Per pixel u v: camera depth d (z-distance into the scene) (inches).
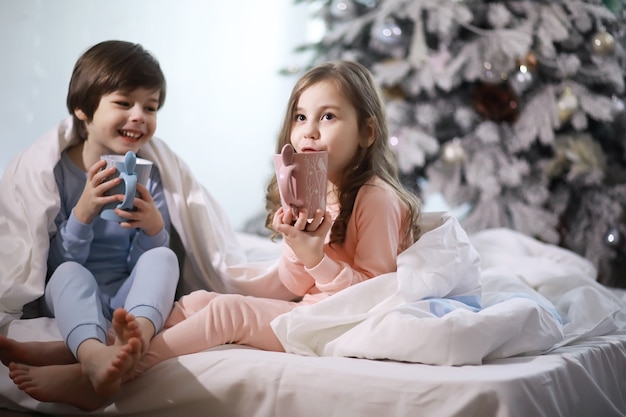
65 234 62.7
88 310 55.1
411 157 118.3
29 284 61.7
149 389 52.9
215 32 141.7
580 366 52.2
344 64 63.6
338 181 63.8
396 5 118.6
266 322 56.1
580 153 117.4
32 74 114.8
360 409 47.1
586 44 116.2
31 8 114.3
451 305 55.8
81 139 68.5
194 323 54.8
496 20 115.4
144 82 65.0
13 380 52.3
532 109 116.5
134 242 65.6
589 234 119.1
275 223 56.2
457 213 131.7
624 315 67.9
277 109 151.7
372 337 52.0
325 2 130.2
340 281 57.4
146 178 61.4
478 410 44.5
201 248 70.3
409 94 123.1
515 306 54.4
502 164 118.6
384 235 59.2
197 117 140.8
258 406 49.8
